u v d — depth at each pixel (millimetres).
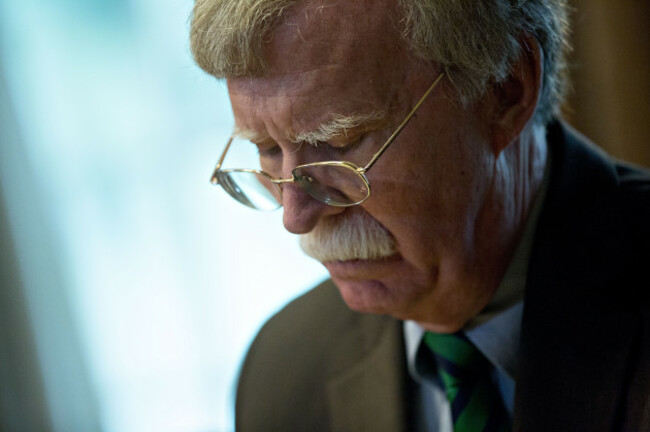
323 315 1820
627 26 2404
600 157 1463
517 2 1229
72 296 4219
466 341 1507
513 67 1262
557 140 1490
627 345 1238
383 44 1142
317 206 1254
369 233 1279
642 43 2420
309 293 1903
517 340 1463
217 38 1132
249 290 4211
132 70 4113
